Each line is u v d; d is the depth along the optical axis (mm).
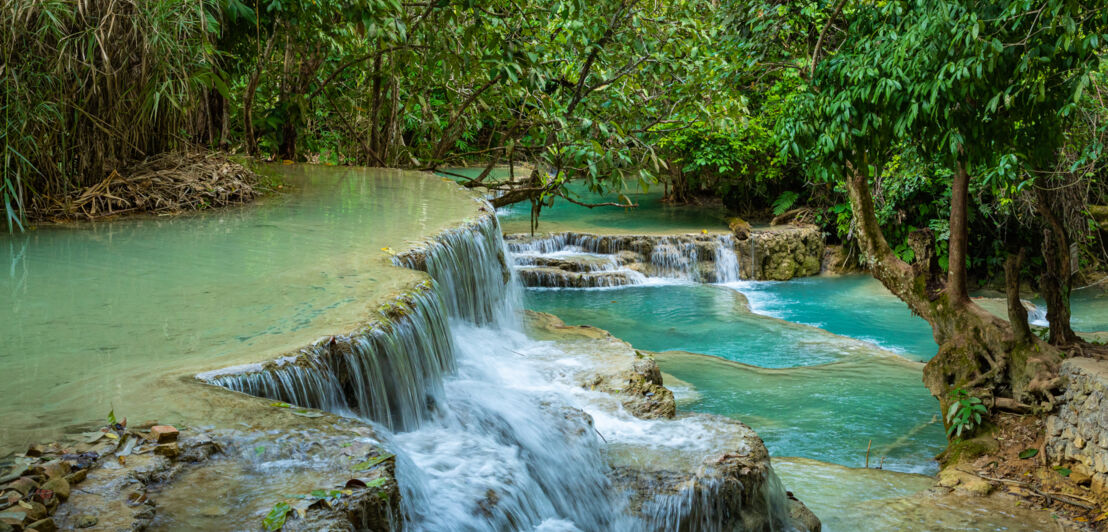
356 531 3375
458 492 4605
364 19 10914
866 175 9070
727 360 12164
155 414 4109
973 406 8383
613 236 18109
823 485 7785
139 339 5172
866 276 18656
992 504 7320
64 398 4266
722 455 5984
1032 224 17094
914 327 14609
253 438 3941
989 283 17500
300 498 3408
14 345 5043
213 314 5688
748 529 5703
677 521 5473
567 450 5727
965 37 6625
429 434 5469
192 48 9578
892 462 8648
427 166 15398
